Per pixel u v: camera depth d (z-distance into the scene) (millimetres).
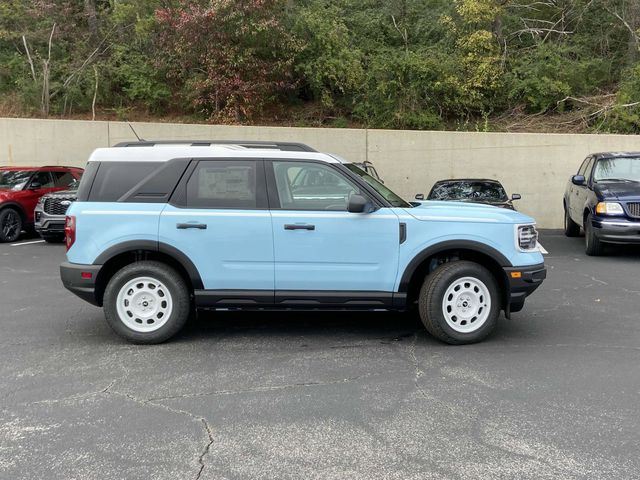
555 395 4492
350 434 3857
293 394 4547
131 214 5660
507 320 6703
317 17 17891
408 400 4414
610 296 7883
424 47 18859
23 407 4309
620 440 3746
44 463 3492
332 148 16609
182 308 5766
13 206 13273
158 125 16734
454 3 18625
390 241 5637
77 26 20469
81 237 5680
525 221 5848
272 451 3633
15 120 16891
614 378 4852
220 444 3729
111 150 5918
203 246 5648
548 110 17906
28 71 19125
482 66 17266
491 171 16281
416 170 16516
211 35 16484
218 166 5781
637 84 17000
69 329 6367
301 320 6785
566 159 15984
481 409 4238
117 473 3379
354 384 4754
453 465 3443
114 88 19078
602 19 19109
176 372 5043
